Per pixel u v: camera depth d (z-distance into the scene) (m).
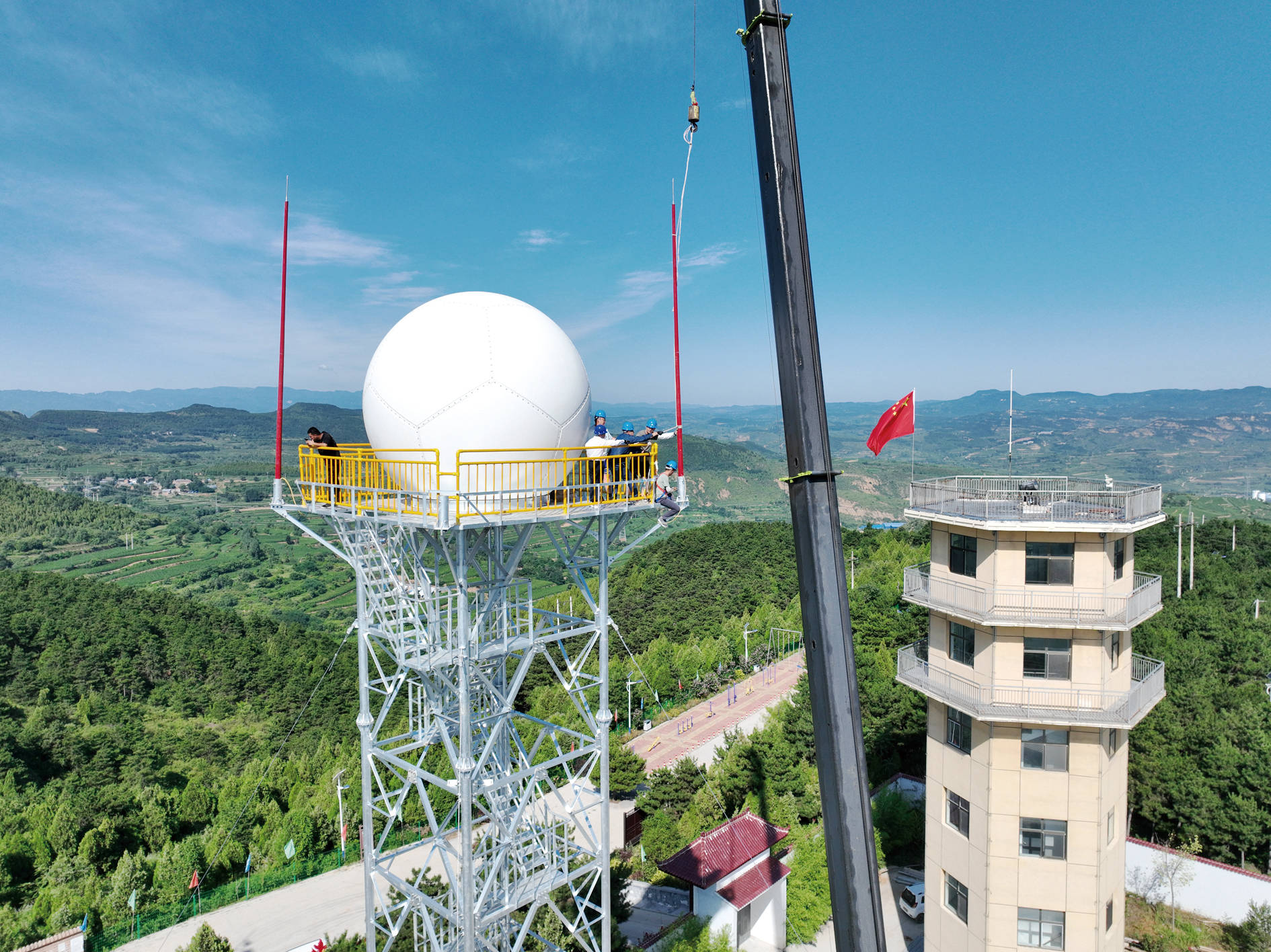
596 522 18.80
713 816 40.59
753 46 9.03
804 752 46.12
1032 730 23.44
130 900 37.56
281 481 17.50
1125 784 24.97
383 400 16.59
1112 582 23.30
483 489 16.16
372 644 18.17
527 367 16.45
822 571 8.55
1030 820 23.53
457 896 17.66
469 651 16.34
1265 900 29.94
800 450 8.66
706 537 148.50
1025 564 23.42
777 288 8.84
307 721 80.25
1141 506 23.03
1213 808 34.00
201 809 50.75
